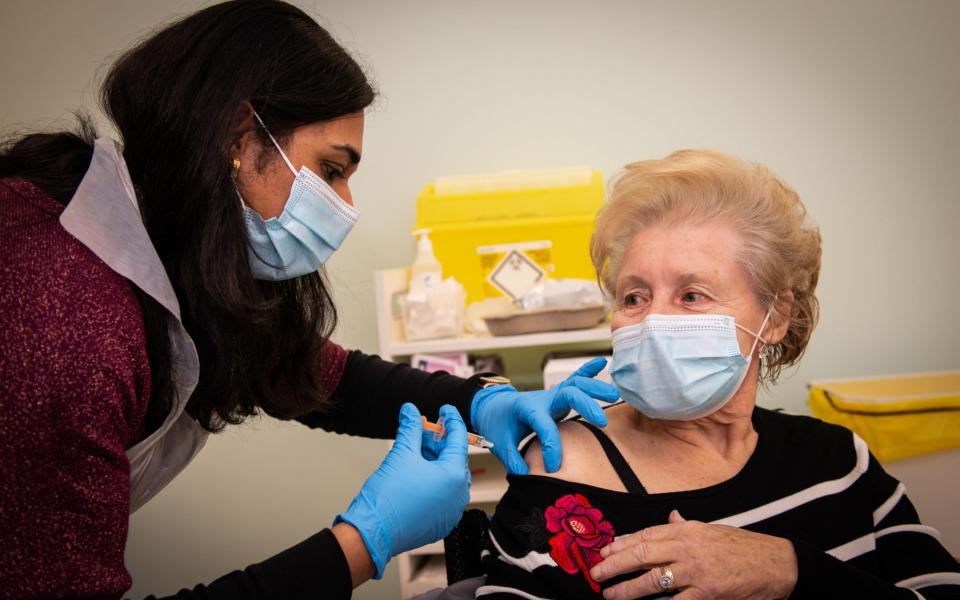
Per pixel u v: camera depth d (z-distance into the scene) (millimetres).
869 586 968
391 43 2521
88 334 815
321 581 917
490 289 2295
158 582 2678
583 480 1079
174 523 2670
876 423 2057
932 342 2492
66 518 787
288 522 2670
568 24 2473
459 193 2271
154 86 948
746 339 1086
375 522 989
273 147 1004
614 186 1184
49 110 2562
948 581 1061
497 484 2158
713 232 1077
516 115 2518
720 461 1124
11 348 772
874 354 2512
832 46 2422
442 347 2143
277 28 990
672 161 1143
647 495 1052
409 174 2562
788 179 2482
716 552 954
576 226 2240
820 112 2449
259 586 889
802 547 985
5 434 757
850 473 1125
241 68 954
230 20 972
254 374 1188
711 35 2445
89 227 870
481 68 2510
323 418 1499
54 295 812
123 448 860
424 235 2250
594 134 2506
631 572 986
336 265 2594
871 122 2439
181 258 975
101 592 800
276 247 1067
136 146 965
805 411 2537
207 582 2674
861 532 1094
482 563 1127
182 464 1217
